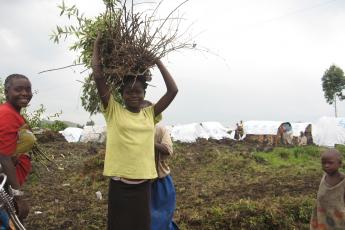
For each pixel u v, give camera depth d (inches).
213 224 277.7
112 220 165.3
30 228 299.0
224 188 461.7
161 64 168.6
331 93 1649.9
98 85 159.3
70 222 309.4
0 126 151.6
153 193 205.8
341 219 197.2
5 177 148.9
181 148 840.3
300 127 1266.0
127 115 164.2
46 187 468.4
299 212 287.7
